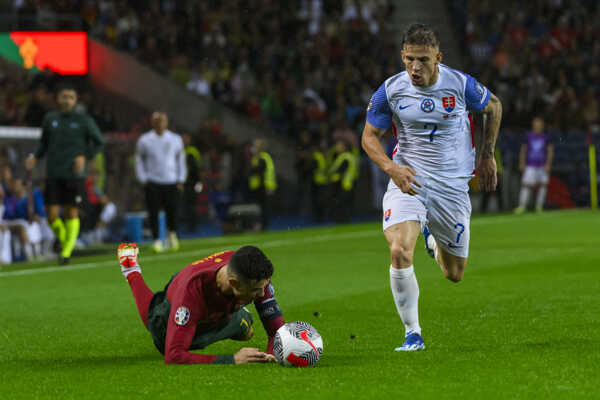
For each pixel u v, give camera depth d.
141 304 20.19
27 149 63.16
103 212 65.44
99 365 20.53
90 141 47.12
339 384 17.39
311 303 30.92
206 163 85.19
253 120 98.94
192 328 18.92
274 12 112.19
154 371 19.23
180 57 101.62
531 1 120.88
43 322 28.00
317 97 102.12
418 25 21.41
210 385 17.58
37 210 56.50
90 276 41.22
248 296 18.12
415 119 22.23
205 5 109.12
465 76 22.20
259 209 73.56
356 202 93.06
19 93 86.38
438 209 22.67
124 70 97.62
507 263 42.03
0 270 45.28
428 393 16.55
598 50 115.75
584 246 49.75
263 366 19.36
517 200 90.50
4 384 18.45
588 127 99.56
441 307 28.77
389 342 22.84
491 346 21.62
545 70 110.44
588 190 91.62
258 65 104.81
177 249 54.22
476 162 24.06
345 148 79.25
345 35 111.44
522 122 101.81
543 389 16.75
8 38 90.19
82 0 101.50
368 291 33.72
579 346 21.30
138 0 107.69
